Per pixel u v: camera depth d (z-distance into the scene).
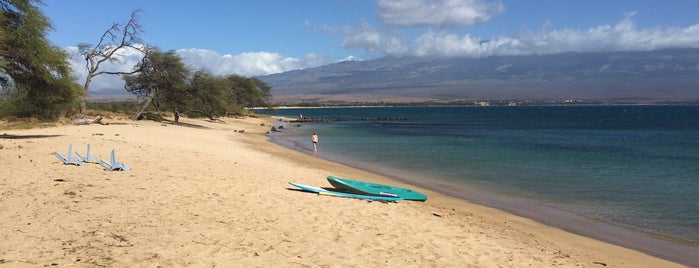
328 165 27.14
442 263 9.41
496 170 27.53
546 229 14.02
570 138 57.56
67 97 27.94
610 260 11.12
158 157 21.55
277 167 22.44
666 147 45.50
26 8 24.33
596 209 17.23
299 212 12.72
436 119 123.38
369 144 45.03
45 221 9.88
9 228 9.23
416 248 10.29
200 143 32.59
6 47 23.69
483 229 13.02
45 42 25.17
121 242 9.00
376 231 11.38
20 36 23.77
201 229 10.30
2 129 34.19
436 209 15.58
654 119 127.38
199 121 65.06
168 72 53.81
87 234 9.27
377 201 15.66
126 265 7.86
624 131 73.94
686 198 19.48
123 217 10.72
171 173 17.28
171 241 9.31
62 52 26.55
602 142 51.50
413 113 187.38
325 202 14.45
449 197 18.81
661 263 11.14
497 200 18.66
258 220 11.48
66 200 11.76
